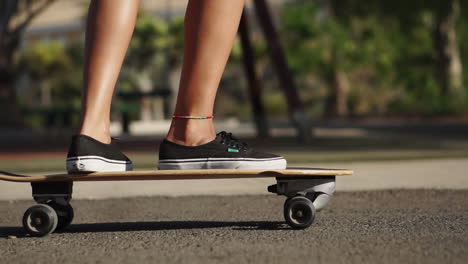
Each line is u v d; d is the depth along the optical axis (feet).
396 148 30.19
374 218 10.11
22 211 12.09
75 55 111.96
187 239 8.27
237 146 8.76
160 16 120.78
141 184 15.01
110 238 8.55
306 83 120.67
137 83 89.40
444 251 7.14
